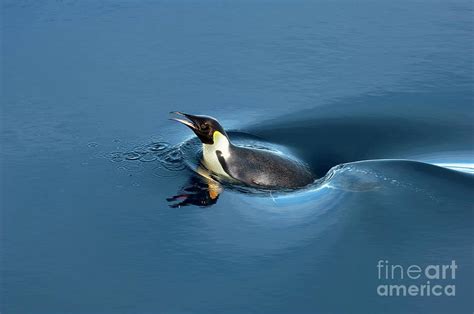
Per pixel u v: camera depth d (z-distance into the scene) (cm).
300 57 2827
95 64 2738
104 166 2059
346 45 2938
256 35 3045
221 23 3184
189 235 1698
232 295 1456
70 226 1745
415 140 2217
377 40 2984
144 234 1708
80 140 2205
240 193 1919
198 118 1991
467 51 2853
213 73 2689
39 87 2541
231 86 2586
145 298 1451
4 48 2877
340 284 1492
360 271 1535
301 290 1473
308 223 1747
